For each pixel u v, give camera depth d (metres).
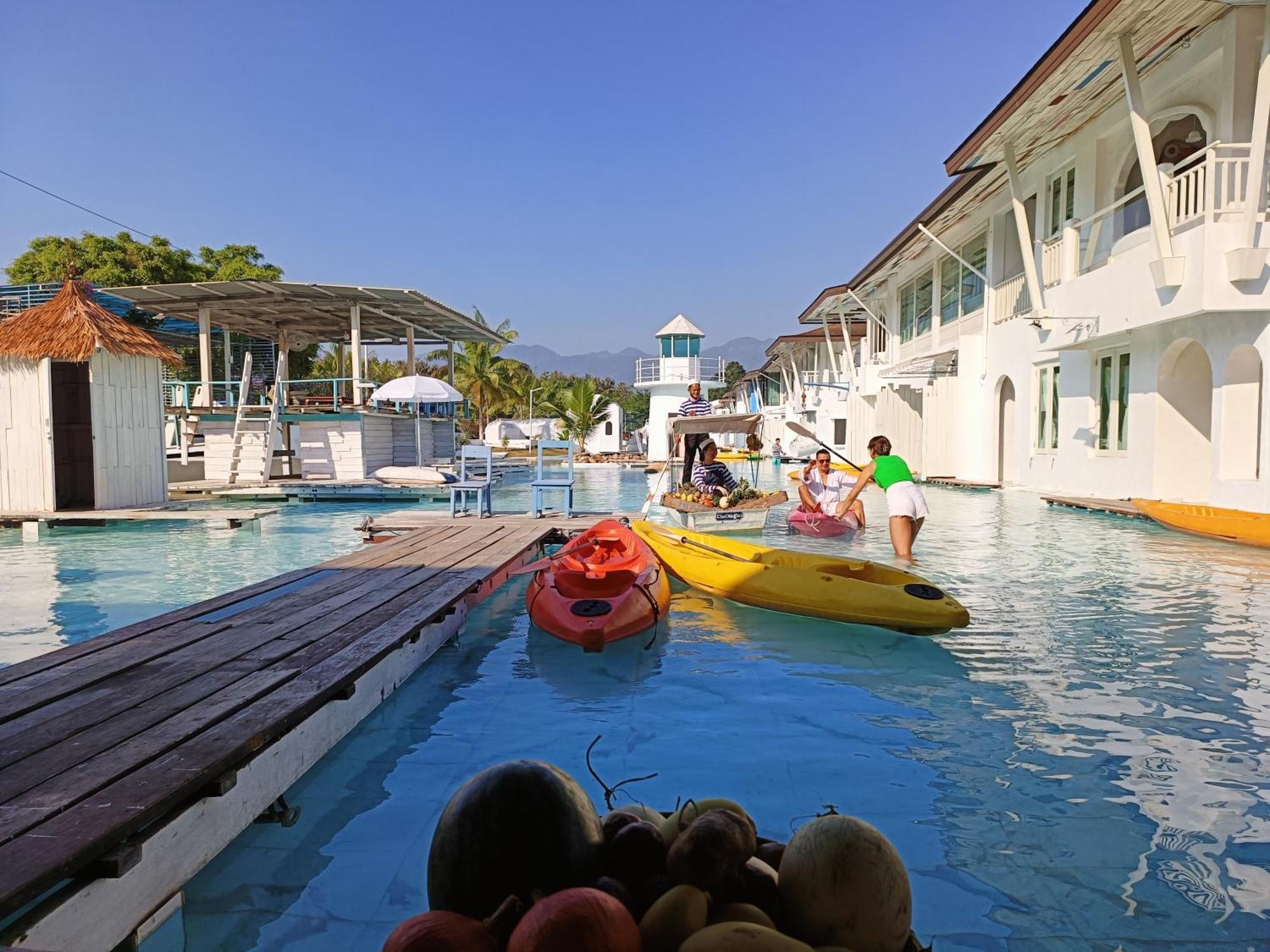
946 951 2.44
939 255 22.53
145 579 8.60
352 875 2.93
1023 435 17.06
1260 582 7.84
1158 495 12.36
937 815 3.30
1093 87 12.23
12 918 2.17
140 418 14.45
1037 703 4.62
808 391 36.62
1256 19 10.16
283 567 9.31
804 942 1.86
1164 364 12.20
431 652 5.76
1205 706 4.52
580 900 1.72
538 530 10.54
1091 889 2.77
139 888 2.59
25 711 3.42
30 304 20.61
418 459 23.11
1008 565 8.75
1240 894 2.74
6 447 13.06
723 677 5.20
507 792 2.05
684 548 8.32
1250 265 9.72
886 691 4.88
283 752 3.58
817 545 10.38
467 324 25.00
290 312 22.69
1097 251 14.16
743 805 3.41
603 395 51.34
